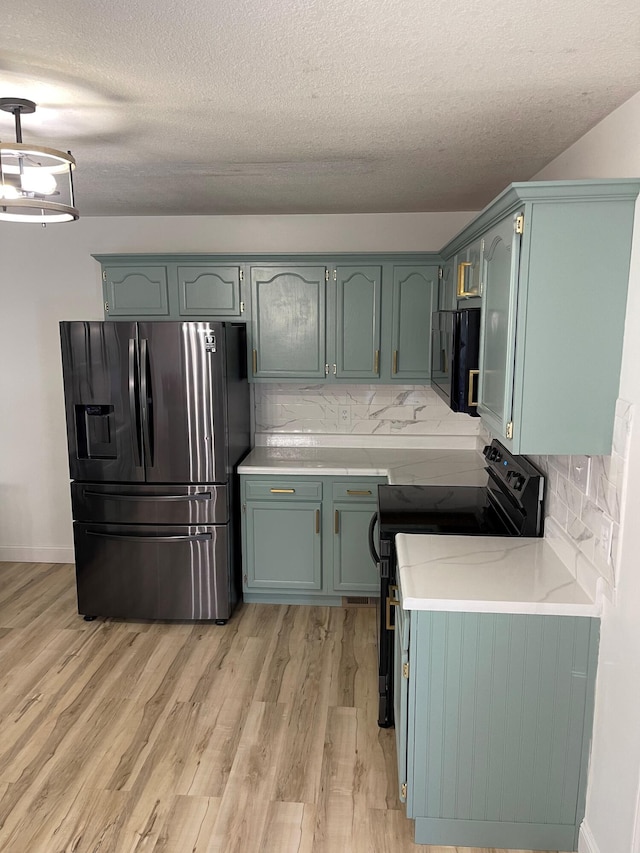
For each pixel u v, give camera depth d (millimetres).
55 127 2146
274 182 3027
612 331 1813
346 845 2059
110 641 3344
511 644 1938
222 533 3410
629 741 1702
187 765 2414
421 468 3588
